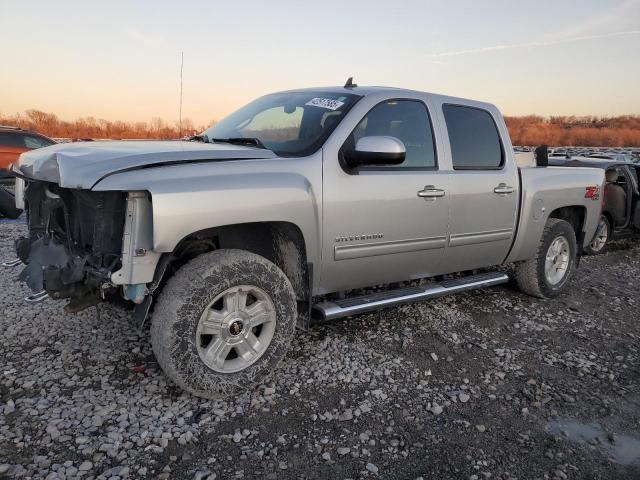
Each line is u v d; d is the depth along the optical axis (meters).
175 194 2.78
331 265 3.63
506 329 4.60
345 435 2.85
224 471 2.50
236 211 2.99
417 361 3.82
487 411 3.20
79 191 3.08
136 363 3.49
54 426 2.75
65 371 3.35
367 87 4.14
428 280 5.50
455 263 4.55
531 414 3.19
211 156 3.15
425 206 4.04
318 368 3.61
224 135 4.12
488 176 4.56
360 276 3.88
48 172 3.12
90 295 3.13
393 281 4.19
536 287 5.40
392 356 3.87
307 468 2.56
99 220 2.97
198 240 3.30
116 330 3.97
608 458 2.79
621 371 3.88
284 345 3.34
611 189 8.84
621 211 9.00
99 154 3.01
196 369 2.99
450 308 5.05
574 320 4.99
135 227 2.79
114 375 3.33
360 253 3.74
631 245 10.05
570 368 3.88
